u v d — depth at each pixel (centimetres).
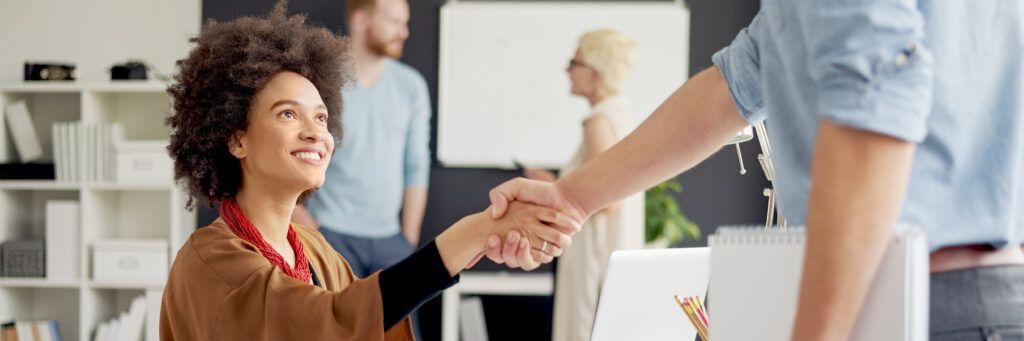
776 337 106
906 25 96
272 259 177
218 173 184
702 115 144
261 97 182
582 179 164
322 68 196
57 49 559
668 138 149
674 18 554
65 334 548
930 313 105
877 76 94
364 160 520
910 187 104
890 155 94
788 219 113
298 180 180
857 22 97
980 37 107
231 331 163
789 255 106
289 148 179
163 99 547
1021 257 108
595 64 439
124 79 527
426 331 558
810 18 101
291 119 181
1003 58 108
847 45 96
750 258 108
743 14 555
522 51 559
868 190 94
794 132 113
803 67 108
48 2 560
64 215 520
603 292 170
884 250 96
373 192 520
